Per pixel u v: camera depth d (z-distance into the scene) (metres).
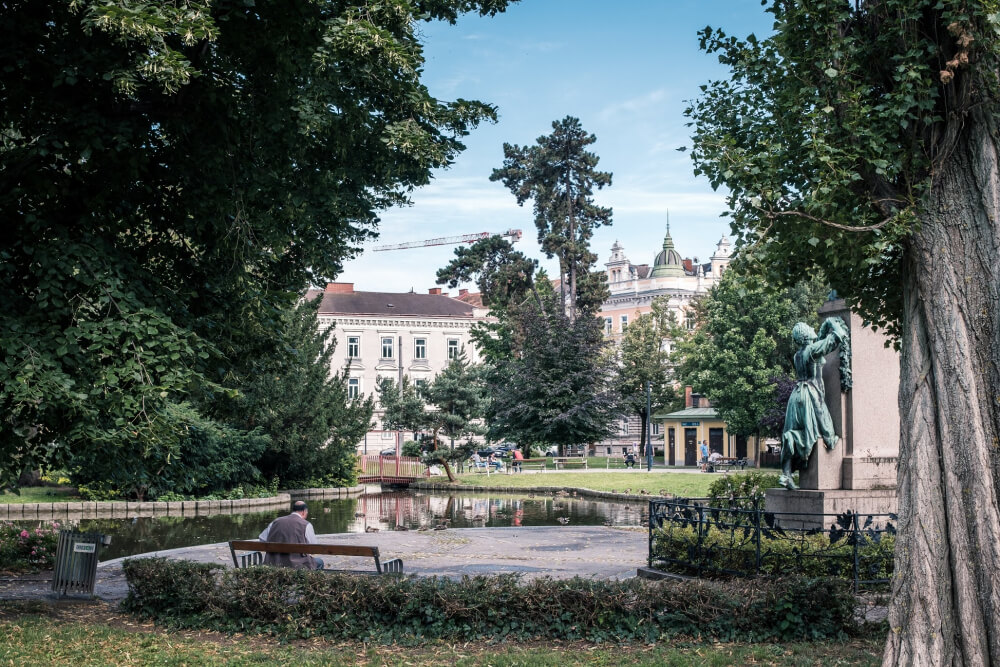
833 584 9.94
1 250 11.52
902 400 8.06
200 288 13.51
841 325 15.30
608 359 58.28
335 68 13.20
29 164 11.74
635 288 109.81
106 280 10.94
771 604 10.01
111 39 11.06
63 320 11.04
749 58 10.05
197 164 12.39
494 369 56.31
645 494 39.09
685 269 117.62
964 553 7.36
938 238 7.98
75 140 11.49
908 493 7.73
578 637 10.03
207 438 36.44
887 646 7.53
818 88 9.27
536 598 10.23
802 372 15.45
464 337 85.00
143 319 11.05
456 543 20.53
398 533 22.67
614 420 56.66
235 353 14.55
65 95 11.61
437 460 49.84
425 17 15.77
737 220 9.27
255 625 10.55
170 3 10.66
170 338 11.02
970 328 7.72
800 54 9.38
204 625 10.72
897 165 8.24
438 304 86.50
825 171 8.66
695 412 63.03
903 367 8.18
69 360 10.60
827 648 9.42
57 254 10.89
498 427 55.03
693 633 10.00
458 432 51.06
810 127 8.79
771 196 8.90
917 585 7.44
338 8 12.99
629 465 60.50
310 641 10.19
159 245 13.52
